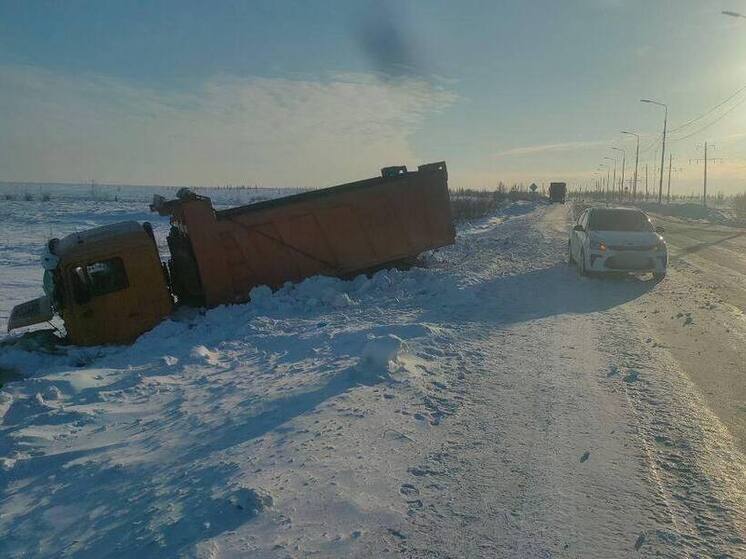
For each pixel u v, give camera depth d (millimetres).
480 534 3715
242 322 11016
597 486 4324
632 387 6543
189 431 5844
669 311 10891
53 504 4637
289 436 5293
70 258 10539
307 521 3859
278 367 7980
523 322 9984
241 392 6969
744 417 5676
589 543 3613
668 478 4453
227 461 4867
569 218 47562
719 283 14211
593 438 5172
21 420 6832
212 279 12484
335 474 4500
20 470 5406
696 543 3607
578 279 14867
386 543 3615
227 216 13039
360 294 13188
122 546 3762
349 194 14195
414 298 12562
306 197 13852
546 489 4277
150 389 7582
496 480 4418
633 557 3469
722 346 8344
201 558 3436
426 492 4238
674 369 7230
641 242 14477
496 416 5691
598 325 9734
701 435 5238
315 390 6555
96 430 6324
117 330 10812
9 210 53156
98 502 4551
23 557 3904
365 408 5871
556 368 7273
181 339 10133
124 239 10891
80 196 109500
